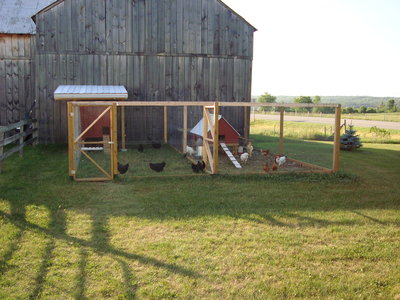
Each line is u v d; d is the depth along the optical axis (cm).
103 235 682
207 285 516
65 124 1803
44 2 2066
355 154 1839
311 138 2722
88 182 1088
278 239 676
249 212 829
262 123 4316
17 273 536
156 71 1867
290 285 519
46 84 1777
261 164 1429
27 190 978
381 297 497
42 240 652
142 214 804
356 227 751
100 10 1794
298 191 1030
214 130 1161
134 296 486
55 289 498
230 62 1944
